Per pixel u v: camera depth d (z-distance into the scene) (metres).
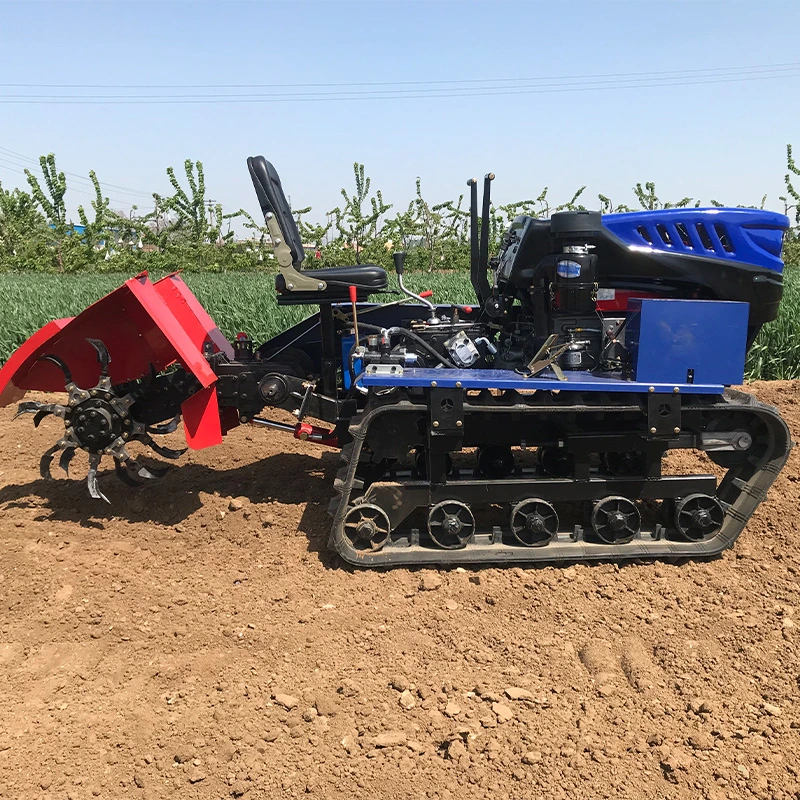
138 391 4.23
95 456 4.18
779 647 3.20
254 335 9.23
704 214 3.96
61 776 2.49
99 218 27.09
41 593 3.67
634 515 3.89
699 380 3.67
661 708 2.82
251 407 4.37
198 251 25.75
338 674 3.04
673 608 3.52
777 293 4.02
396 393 3.86
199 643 3.27
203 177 25.84
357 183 24.95
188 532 4.30
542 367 3.70
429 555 3.85
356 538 3.87
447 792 2.41
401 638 3.28
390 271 23.92
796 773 2.48
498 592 3.63
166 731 2.70
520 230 4.19
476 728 2.69
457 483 3.82
